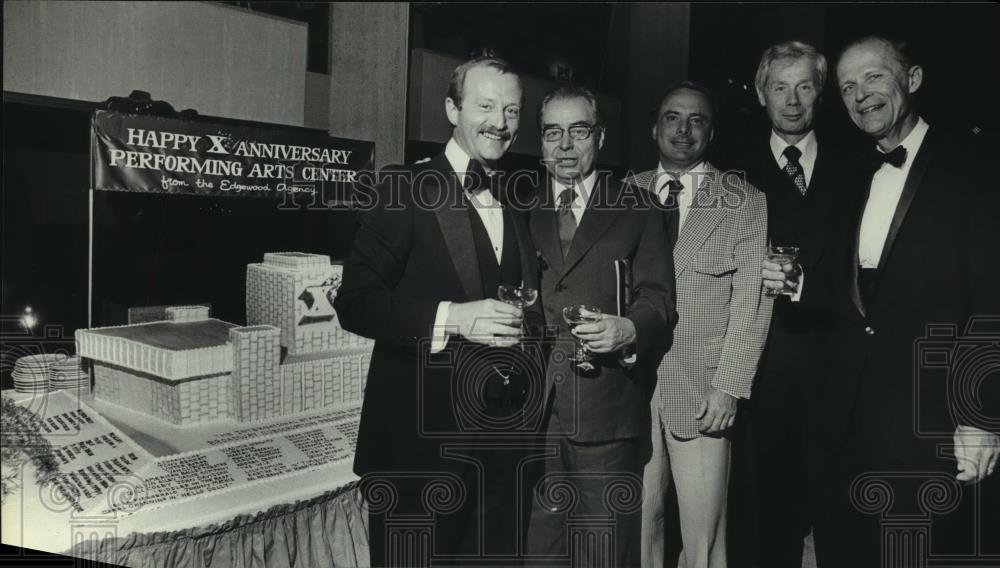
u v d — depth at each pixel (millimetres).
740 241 2098
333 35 2100
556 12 2145
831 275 2090
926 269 2068
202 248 2018
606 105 2098
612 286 2084
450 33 2125
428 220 2061
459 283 2059
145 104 1939
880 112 2055
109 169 1909
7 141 1916
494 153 2078
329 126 2111
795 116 2074
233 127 2020
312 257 2078
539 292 2098
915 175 2061
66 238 1981
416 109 2100
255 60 2041
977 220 2047
